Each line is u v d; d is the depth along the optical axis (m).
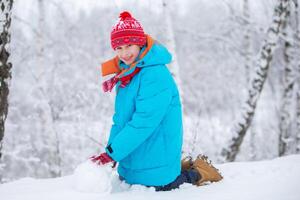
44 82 7.60
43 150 8.27
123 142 2.25
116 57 2.52
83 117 6.98
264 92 11.72
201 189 2.38
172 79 2.38
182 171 2.59
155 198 2.18
